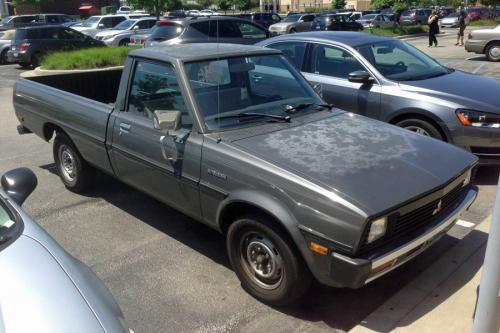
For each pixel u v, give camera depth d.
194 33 13.66
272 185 3.46
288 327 3.48
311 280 3.52
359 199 3.18
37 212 5.43
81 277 2.56
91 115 5.15
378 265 3.17
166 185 4.37
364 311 3.64
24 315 2.19
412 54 7.16
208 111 4.13
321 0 78.00
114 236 4.86
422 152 3.91
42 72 15.30
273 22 33.06
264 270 3.67
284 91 4.71
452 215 3.75
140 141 4.52
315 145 3.87
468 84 6.40
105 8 51.59
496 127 5.73
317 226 3.22
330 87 6.85
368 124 4.42
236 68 4.50
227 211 3.85
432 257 4.30
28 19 31.33
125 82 4.80
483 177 6.21
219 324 3.53
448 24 43.00
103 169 5.24
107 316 2.36
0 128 9.44
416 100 6.10
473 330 2.76
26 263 2.47
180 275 4.15
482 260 4.23
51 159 7.41
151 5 29.81
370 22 37.97
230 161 3.74
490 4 50.09
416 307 3.62
